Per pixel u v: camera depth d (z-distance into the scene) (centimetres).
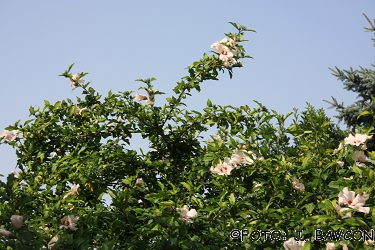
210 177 572
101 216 412
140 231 372
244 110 583
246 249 383
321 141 584
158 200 423
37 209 459
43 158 624
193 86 607
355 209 331
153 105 654
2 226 384
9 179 343
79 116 652
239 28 586
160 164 646
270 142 553
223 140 561
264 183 434
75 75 644
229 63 587
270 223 389
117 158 602
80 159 559
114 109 652
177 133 669
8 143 609
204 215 430
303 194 415
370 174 354
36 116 643
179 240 361
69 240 347
